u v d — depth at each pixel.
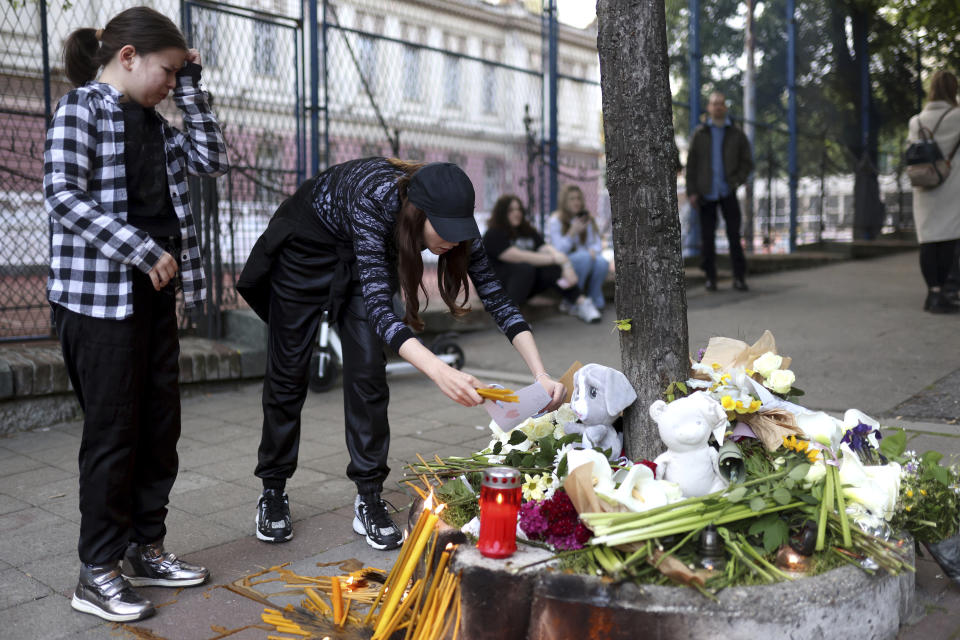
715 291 9.29
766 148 13.23
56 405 4.98
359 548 3.02
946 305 7.04
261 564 2.90
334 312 2.97
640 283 2.59
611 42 2.54
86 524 2.52
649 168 2.54
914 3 14.30
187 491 3.71
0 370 4.73
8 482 3.87
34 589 2.71
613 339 7.02
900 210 15.52
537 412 2.37
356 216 2.68
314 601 2.54
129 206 2.53
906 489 2.40
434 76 9.60
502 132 9.88
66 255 2.44
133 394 2.51
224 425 4.89
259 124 7.09
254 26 7.12
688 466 2.24
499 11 10.05
